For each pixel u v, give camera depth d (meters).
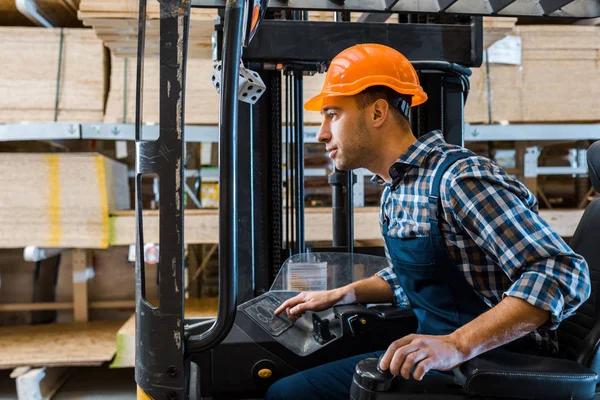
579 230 1.70
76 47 3.06
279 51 1.77
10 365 2.87
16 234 2.90
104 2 2.58
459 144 2.01
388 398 1.12
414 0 1.63
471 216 1.26
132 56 3.07
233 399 1.75
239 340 1.73
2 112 2.98
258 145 1.97
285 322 1.80
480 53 1.87
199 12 2.59
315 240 2.95
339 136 1.50
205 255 3.75
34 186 2.91
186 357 1.17
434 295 1.43
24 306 3.54
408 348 1.12
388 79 1.45
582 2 1.67
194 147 3.68
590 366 1.38
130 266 3.85
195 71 3.09
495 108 3.19
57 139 3.10
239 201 1.90
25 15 3.00
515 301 1.17
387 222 1.74
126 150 3.72
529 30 3.21
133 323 3.17
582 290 1.18
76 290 3.62
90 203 2.91
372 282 1.86
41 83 3.02
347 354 1.77
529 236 1.20
